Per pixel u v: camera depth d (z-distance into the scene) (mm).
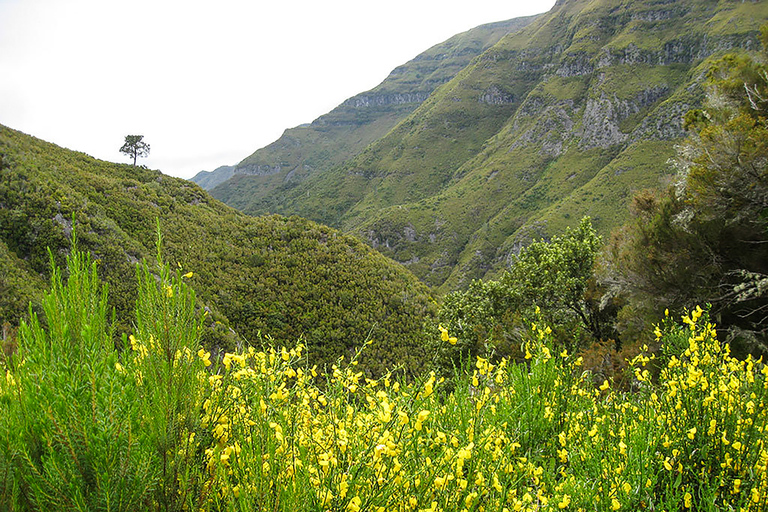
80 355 1162
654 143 129000
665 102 137625
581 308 14398
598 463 2273
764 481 1967
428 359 16734
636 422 2725
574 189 146125
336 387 1938
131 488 1109
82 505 1031
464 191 176500
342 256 51969
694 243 9000
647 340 8297
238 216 58750
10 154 42312
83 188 44656
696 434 2449
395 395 2084
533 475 2205
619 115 158250
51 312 1215
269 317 40656
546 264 14219
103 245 34094
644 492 2053
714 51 150500
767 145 7660
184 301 1344
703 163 8641
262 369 1830
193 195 58969
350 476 1424
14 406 1163
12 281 21812
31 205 34625
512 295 14875
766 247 8453
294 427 1639
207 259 45531
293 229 54969
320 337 39719
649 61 169250
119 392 1165
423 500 1567
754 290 7723
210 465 1374
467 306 15227
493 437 2143
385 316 44312
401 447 1647
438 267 150625
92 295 1307
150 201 50656
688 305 9008
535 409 2871
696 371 2682
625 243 10531
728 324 9258
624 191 118625
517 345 10031
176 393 1247
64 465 1061
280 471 1243
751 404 2443
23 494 1103
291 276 47312
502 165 179875
